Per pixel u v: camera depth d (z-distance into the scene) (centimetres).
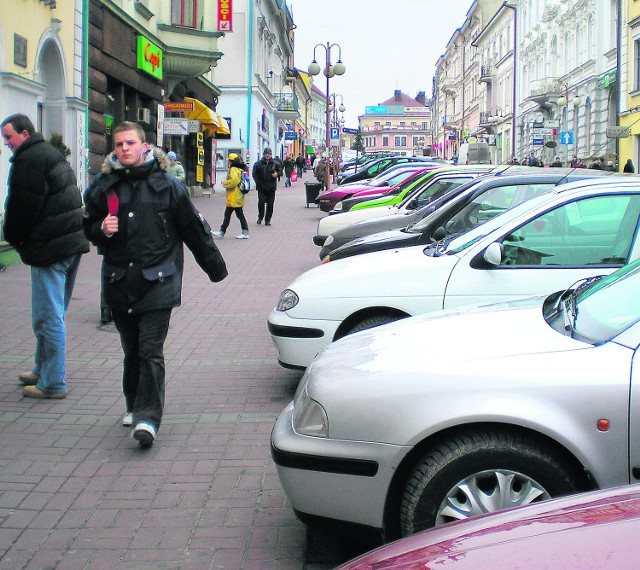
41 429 648
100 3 2089
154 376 605
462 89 9900
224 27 3712
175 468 568
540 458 385
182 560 442
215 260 623
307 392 434
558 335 422
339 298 689
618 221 670
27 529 479
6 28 1510
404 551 259
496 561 230
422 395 396
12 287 1288
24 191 674
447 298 672
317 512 415
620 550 219
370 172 3484
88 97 1981
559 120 5362
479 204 913
